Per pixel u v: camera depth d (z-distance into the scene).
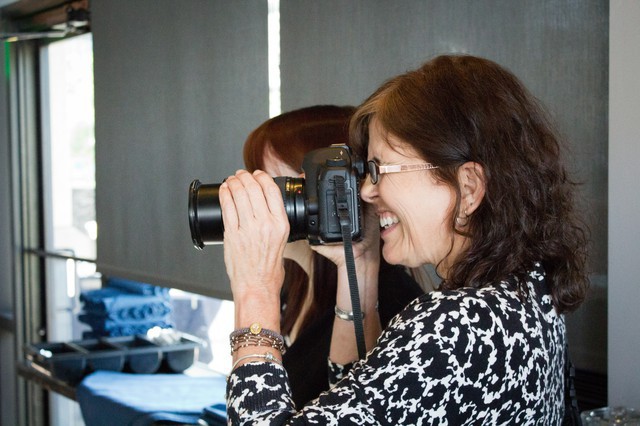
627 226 1.34
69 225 3.75
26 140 3.96
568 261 0.96
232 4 2.48
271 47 2.33
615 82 1.35
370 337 1.29
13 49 3.91
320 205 1.09
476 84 0.95
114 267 3.21
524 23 1.63
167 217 2.85
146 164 2.97
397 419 0.85
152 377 2.81
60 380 2.88
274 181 1.10
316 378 1.38
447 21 1.79
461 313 0.86
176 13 2.75
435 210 0.97
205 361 3.06
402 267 1.39
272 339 1.00
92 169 3.56
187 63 2.71
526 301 0.90
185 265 2.75
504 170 0.93
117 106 3.14
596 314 1.54
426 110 0.95
